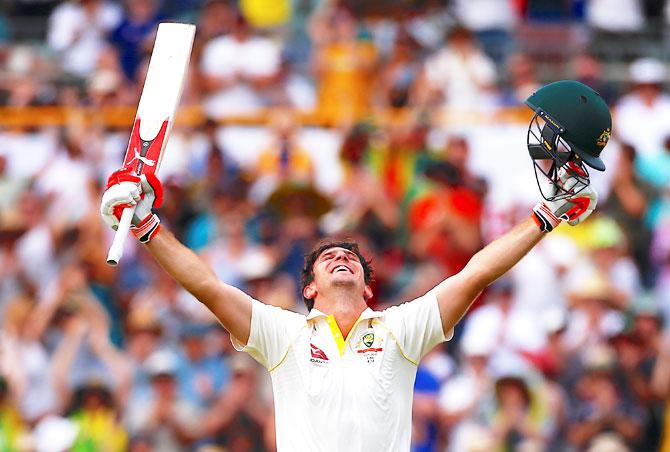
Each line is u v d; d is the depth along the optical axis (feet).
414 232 172.55
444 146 185.98
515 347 157.58
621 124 188.55
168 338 162.71
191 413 154.81
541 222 88.48
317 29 201.05
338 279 88.53
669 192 181.47
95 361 164.25
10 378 162.20
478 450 148.56
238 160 187.62
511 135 187.83
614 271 168.14
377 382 85.81
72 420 157.69
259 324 87.04
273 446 151.84
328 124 189.37
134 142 88.38
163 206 179.22
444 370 155.22
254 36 199.72
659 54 202.80
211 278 86.99
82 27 206.39
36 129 195.31
